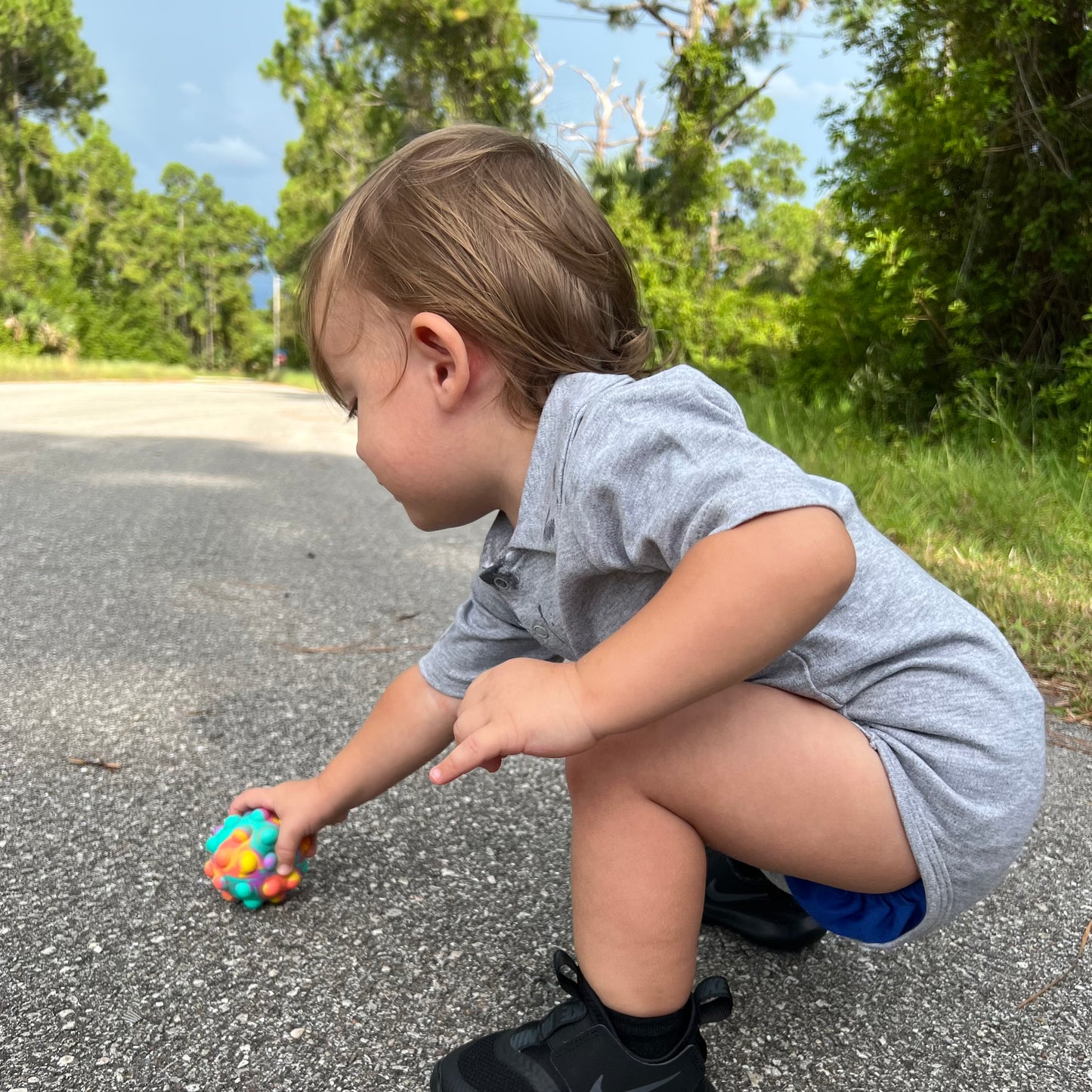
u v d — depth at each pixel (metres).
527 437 0.91
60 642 2.03
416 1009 0.93
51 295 31.05
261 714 1.67
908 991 1.03
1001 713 0.84
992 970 1.07
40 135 33.16
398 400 0.91
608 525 0.81
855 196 5.49
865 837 0.82
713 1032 0.94
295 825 1.09
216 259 51.28
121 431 7.38
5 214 31.34
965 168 5.06
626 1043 0.80
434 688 1.10
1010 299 4.73
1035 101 4.68
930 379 5.14
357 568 2.90
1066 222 4.62
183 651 2.02
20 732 1.54
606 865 0.81
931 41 5.19
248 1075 0.82
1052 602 2.32
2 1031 0.86
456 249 0.89
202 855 1.20
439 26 16.20
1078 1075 0.90
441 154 0.94
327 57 20.91
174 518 3.60
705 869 0.84
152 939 1.02
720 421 0.81
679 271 12.20
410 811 1.36
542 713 0.74
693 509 0.74
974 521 3.12
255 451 6.37
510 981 0.98
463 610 1.11
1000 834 0.84
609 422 0.81
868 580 0.86
